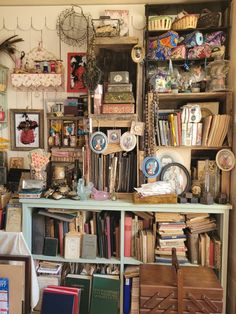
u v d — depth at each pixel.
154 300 1.66
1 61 2.31
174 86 2.04
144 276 1.76
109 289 1.99
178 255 1.98
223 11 2.15
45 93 2.31
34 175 2.12
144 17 2.21
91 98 2.11
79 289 1.95
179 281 1.62
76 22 2.25
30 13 2.30
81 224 2.07
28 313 1.81
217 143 2.01
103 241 2.05
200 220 2.01
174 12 2.22
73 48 2.29
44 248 2.08
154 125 2.04
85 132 2.20
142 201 1.93
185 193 2.00
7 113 2.33
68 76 2.30
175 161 2.11
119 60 2.21
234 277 1.95
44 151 2.24
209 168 2.05
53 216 2.05
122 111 2.05
